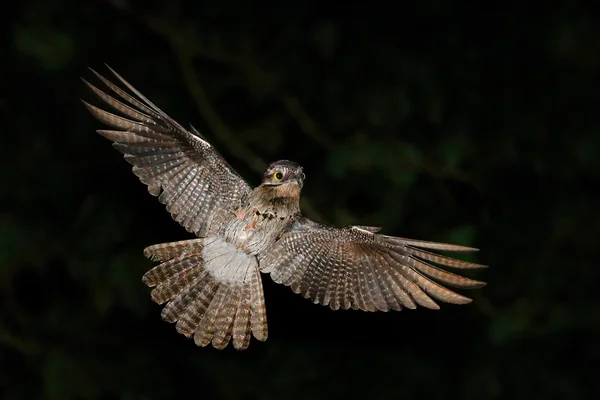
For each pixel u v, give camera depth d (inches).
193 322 286.2
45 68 492.7
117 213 514.0
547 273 527.8
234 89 548.1
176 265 287.1
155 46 539.5
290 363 530.3
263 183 293.4
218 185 288.4
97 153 523.8
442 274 278.4
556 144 539.5
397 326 538.6
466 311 531.5
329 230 291.7
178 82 537.0
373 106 514.6
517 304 519.2
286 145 537.0
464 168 532.1
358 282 288.4
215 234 287.6
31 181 515.8
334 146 515.5
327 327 538.9
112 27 534.9
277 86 531.2
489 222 529.7
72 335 524.7
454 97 530.6
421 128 528.4
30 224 507.2
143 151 280.2
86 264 503.8
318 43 516.4
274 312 540.7
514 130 536.7
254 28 538.6
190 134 284.2
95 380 513.0
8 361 526.0
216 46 531.2
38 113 525.0
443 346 534.3
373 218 505.4
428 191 526.6
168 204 284.2
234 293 287.4
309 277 290.2
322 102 533.0
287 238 291.7
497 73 542.6
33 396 524.1
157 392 521.0
